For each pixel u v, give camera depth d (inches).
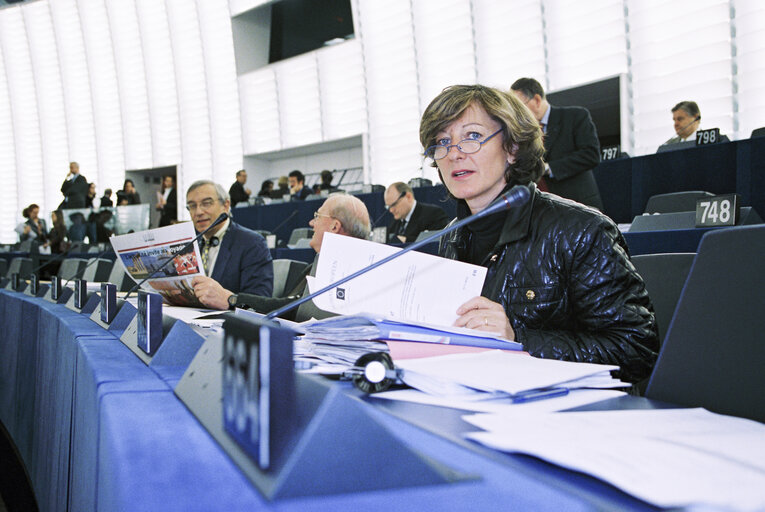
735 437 18.5
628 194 183.8
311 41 470.0
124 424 17.7
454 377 24.7
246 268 106.3
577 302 47.1
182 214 522.3
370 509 12.7
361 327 31.9
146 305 31.7
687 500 13.0
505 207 35.8
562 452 15.7
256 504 12.3
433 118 53.7
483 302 39.9
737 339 27.8
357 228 98.0
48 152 615.5
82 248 329.7
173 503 12.2
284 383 14.3
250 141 470.6
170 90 520.7
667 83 259.4
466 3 333.4
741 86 237.8
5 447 88.3
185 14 493.7
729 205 101.5
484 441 17.2
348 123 406.0
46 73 599.2
